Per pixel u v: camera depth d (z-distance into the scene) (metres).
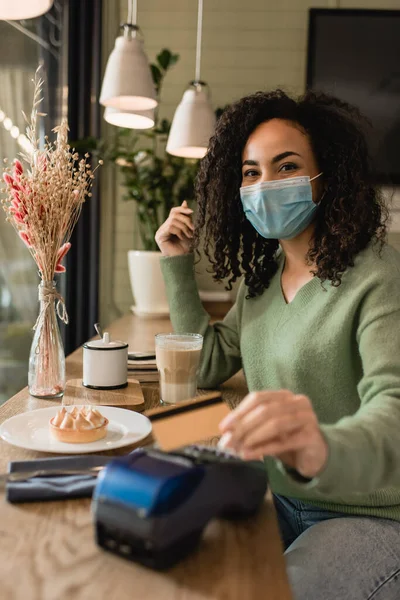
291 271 1.34
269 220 1.27
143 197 3.05
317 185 1.28
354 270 1.15
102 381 1.40
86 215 3.29
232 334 1.53
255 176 1.31
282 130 1.26
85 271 3.33
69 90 3.17
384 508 1.11
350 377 1.14
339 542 1.03
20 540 0.70
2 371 3.04
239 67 3.29
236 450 0.70
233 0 3.26
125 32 2.20
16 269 3.05
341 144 1.25
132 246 3.38
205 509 0.68
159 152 3.35
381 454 0.78
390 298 1.07
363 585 0.97
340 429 0.78
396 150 3.20
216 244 1.46
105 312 3.42
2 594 0.59
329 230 1.20
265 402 0.71
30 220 1.33
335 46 3.19
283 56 3.28
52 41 3.13
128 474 0.66
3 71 2.93
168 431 0.73
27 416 1.13
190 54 3.29
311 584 0.97
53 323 1.38
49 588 0.60
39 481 0.84
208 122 2.52
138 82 2.15
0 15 1.61
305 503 1.17
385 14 3.16
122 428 1.09
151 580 0.62
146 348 1.96
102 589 0.60
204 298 3.00
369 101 3.20
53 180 1.32
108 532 0.67
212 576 0.64
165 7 3.28
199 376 1.51
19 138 3.01
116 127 3.32
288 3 3.25
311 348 1.15
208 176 1.43
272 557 0.68
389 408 0.85
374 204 1.26
